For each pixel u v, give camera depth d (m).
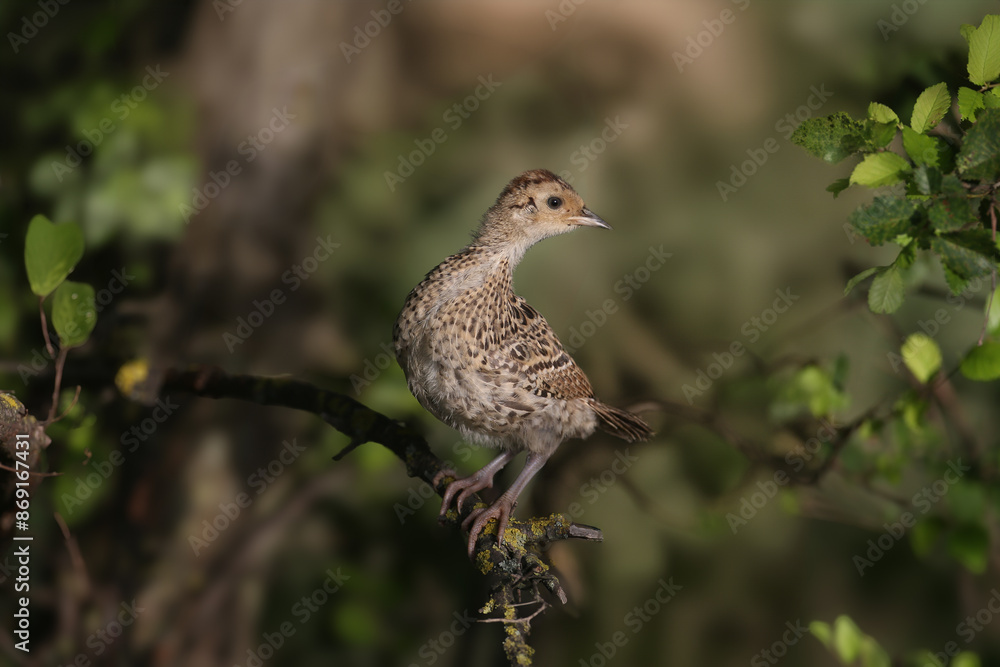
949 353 10.18
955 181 4.85
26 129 10.53
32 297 9.66
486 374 7.45
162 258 10.00
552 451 7.84
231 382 7.89
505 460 7.80
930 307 10.32
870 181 5.08
